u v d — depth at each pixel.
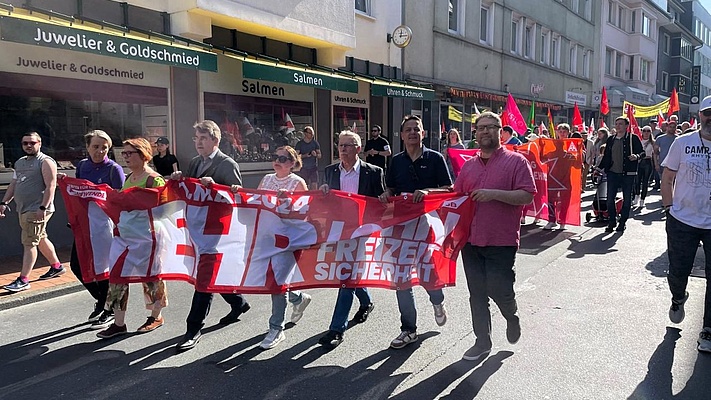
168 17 9.23
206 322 5.14
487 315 4.21
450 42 17.67
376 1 14.49
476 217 4.04
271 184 4.79
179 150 9.92
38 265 7.14
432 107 16.98
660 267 7.11
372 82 12.73
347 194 4.53
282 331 4.64
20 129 7.75
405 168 4.64
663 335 4.69
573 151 9.40
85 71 8.43
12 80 7.60
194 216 4.58
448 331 4.84
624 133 9.42
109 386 3.83
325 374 4.00
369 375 3.98
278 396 3.67
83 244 4.87
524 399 3.60
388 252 4.51
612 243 8.73
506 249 3.98
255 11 10.09
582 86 29.69
